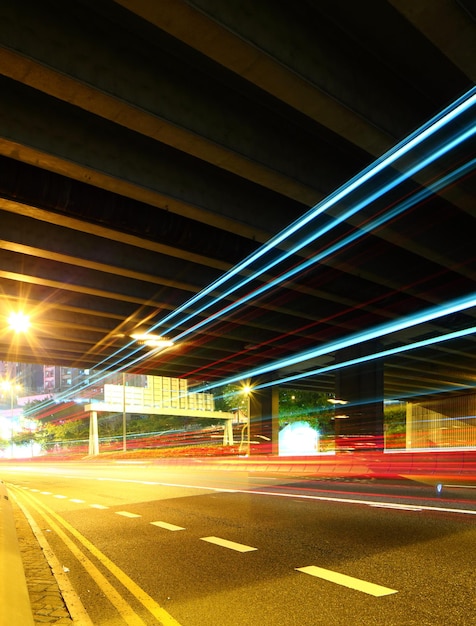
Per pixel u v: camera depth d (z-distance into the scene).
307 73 8.84
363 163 12.72
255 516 10.62
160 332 25.72
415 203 13.72
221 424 87.88
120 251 17.28
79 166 10.91
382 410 29.91
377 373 30.34
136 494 16.67
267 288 19.98
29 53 8.22
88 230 14.01
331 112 9.57
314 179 12.21
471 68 8.72
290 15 8.72
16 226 15.16
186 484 19.77
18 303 20.61
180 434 84.62
